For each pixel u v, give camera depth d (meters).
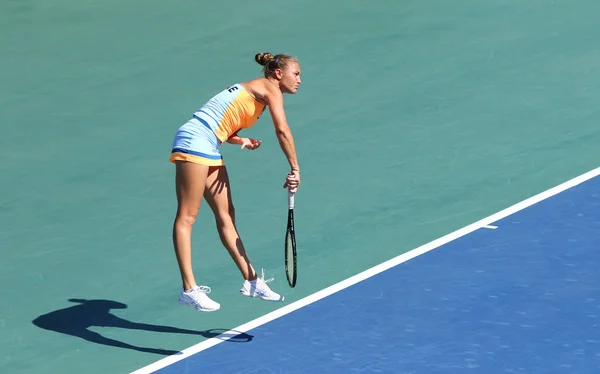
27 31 58.62
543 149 44.38
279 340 31.86
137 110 49.88
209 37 57.22
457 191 41.19
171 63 54.59
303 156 44.66
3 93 52.03
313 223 39.25
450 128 46.66
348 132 46.66
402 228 38.56
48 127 48.56
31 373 30.75
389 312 33.09
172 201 41.69
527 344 31.09
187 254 31.55
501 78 51.31
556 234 37.56
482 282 34.62
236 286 35.28
